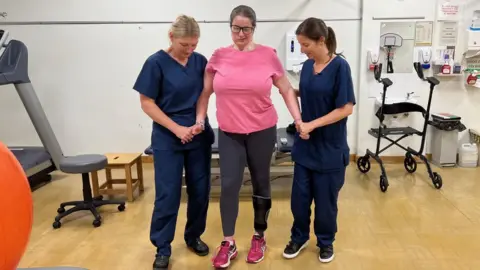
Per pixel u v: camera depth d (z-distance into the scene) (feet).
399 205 11.12
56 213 11.10
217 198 11.87
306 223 8.31
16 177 2.18
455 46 14.53
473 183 12.79
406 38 14.48
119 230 9.93
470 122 15.15
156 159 7.68
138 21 14.94
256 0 14.73
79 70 15.37
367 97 15.05
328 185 7.72
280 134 13.33
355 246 8.86
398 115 15.06
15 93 15.53
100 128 15.84
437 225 9.81
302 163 7.83
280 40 14.96
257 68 7.27
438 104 15.02
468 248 8.64
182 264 8.25
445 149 14.49
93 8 14.88
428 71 14.74
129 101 15.61
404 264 8.07
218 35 14.98
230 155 7.61
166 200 7.70
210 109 15.55
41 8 14.88
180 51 7.15
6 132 15.85
